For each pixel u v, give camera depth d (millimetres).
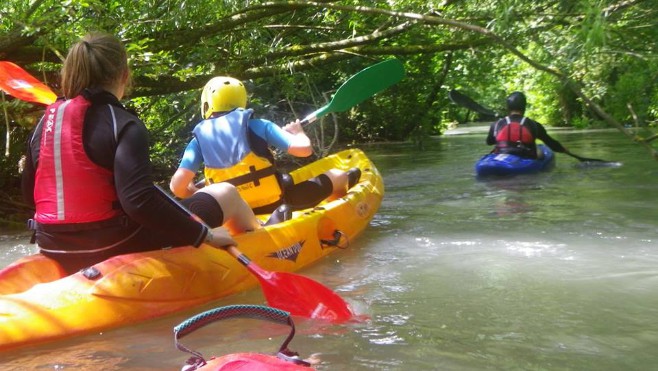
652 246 3920
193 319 1522
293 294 2844
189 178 3957
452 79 12656
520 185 6652
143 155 2703
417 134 13289
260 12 6977
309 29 8867
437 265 3648
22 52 5672
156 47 6441
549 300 2967
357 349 2396
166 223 2719
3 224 5656
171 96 8328
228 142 3928
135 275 2787
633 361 2260
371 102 14000
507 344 2438
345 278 3447
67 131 2771
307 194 4480
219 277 3105
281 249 3533
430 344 2443
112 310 2684
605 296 3008
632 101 4562
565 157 9086
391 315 2807
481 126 23484
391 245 4180
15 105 5281
